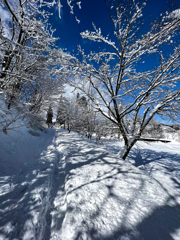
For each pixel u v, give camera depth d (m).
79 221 1.50
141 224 1.48
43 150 4.61
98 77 4.14
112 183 2.42
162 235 1.35
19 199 1.83
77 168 3.13
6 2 2.13
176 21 2.31
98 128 8.04
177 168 5.33
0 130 3.22
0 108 3.13
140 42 3.18
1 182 2.10
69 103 15.59
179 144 16.22
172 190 2.41
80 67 3.95
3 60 3.26
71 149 5.04
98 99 5.71
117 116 4.59
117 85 4.17
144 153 7.84
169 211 1.75
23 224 1.43
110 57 4.35
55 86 7.13
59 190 2.40
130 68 4.68
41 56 4.22
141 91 4.96
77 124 16.94
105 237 1.28
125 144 5.16
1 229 1.32
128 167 3.32
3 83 3.43
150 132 7.31
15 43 2.04
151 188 2.31
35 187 2.18
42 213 1.69
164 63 4.12
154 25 2.69
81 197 1.96
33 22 3.10
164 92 4.34
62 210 1.85
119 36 3.49
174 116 4.57
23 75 3.51
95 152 4.75
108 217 1.57
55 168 3.40
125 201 1.89
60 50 4.02
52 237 1.41
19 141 3.88
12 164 2.76
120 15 3.16
